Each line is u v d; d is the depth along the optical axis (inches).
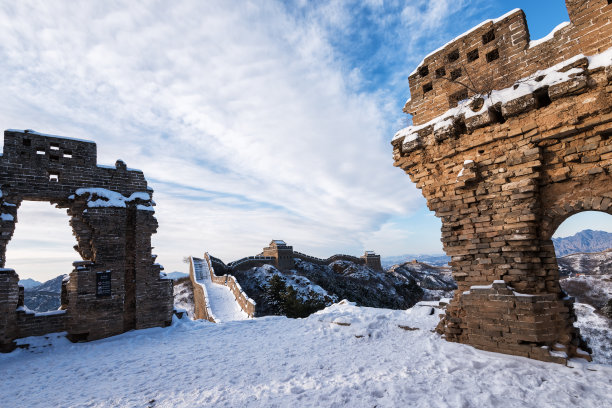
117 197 542.6
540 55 289.9
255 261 2180.1
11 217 457.7
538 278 288.8
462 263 331.6
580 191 272.1
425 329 386.3
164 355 385.7
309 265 2450.8
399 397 215.2
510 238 294.2
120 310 512.1
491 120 305.3
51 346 450.3
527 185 284.8
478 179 322.0
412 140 371.2
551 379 227.1
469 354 286.7
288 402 221.8
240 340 443.8
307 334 449.4
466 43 344.5
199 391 257.0
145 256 551.8
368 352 335.0
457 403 199.8
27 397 277.7
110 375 324.2
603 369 234.1
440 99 363.9
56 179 514.6
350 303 622.5
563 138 275.9
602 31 257.8
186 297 1768.0
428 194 368.5
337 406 209.9
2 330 422.3
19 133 484.4
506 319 280.8
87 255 511.8
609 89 241.6
